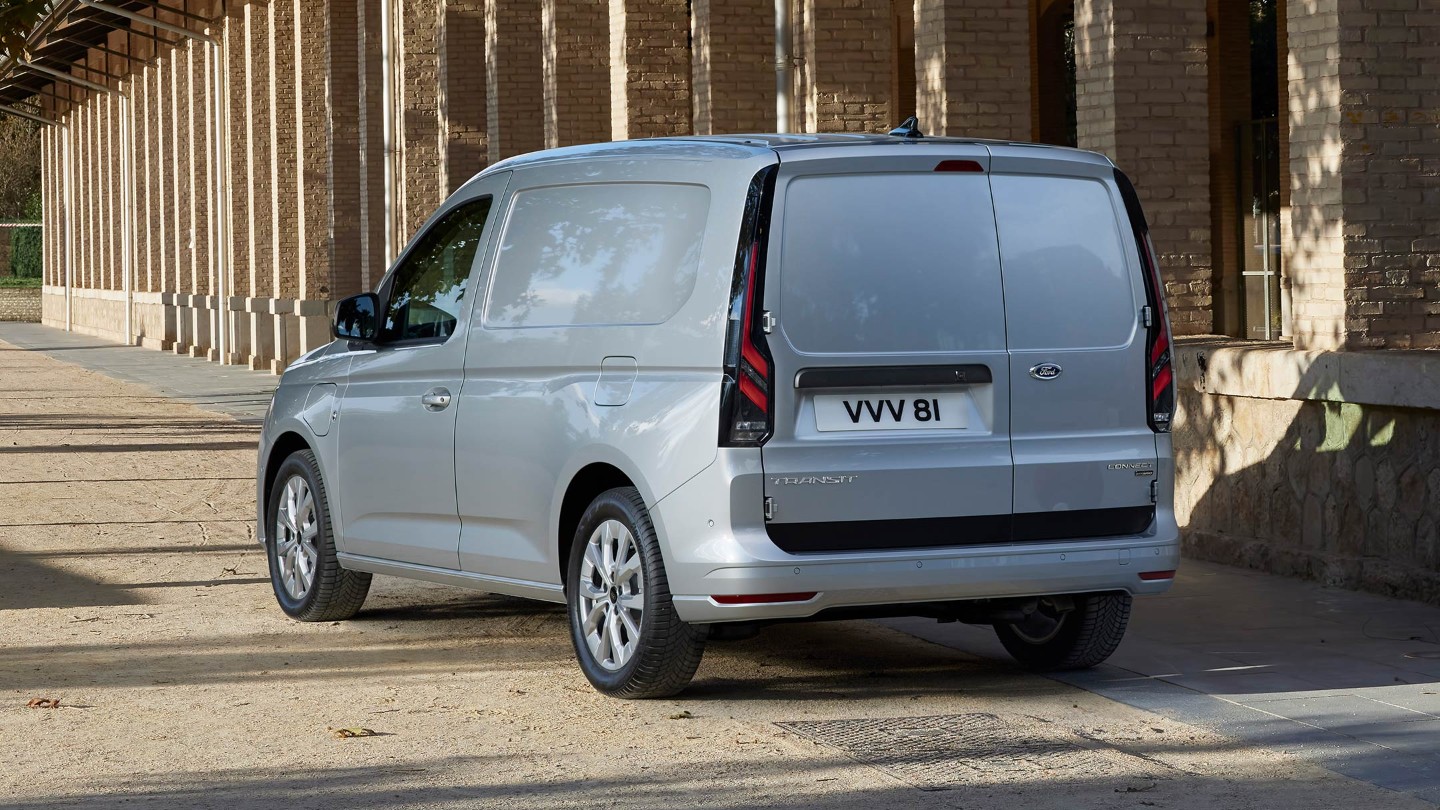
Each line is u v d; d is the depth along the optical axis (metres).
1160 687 7.64
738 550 6.80
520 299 7.96
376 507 8.82
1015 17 14.01
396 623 9.39
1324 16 10.12
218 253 39.22
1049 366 7.21
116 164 56.72
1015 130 14.05
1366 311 10.13
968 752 6.56
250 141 36.66
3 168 86.81
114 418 24.58
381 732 6.96
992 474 7.09
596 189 7.72
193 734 6.95
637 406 7.17
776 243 6.89
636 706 7.37
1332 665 8.02
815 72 16.11
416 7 27.91
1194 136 12.08
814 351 6.89
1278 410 10.58
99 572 11.19
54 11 37.97
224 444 20.41
